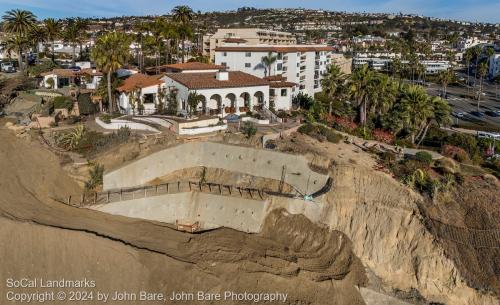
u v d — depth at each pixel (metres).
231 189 55.22
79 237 43.09
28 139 61.03
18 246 42.03
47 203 49.16
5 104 81.31
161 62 129.62
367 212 50.31
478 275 44.62
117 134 59.84
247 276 44.12
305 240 50.94
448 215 48.03
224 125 64.38
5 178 51.25
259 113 75.19
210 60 131.75
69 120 70.56
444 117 69.88
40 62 118.62
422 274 45.62
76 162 55.34
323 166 55.06
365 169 53.47
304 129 65.06
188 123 62.34
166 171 57.00
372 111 80.62
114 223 49.03
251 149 56.81
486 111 125.75
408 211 48.81
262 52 96.12
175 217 54.06
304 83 105.75
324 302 42.97
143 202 51.91
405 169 54.84
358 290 45.06
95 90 83.12
